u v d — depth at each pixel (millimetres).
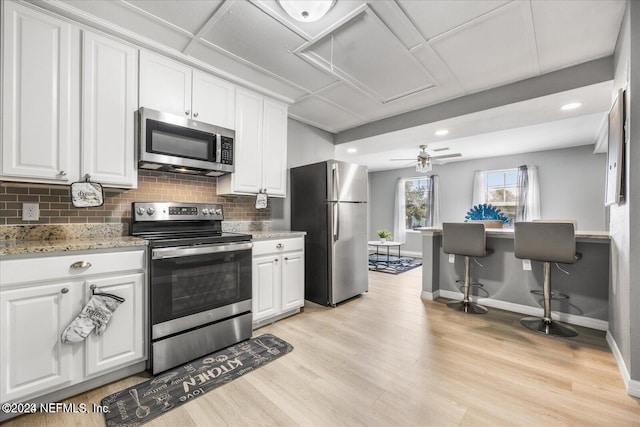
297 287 2955
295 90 2943
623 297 1862
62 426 1396
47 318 1503
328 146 4371
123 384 1739
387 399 1613
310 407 1547
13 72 1608
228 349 2203
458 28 1974
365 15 1845
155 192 2457
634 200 1675
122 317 1750
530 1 1723
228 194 2752
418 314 3008
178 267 1957
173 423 1427
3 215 1794
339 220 3332
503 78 2686
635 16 1653
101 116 1903
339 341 2352
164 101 2191
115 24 1905
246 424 1423
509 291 3139
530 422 1436
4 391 1391
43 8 1696
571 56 2309
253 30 1995
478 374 1865
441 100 3205
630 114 1685
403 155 6152
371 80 2730
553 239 2459
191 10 1800
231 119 2627
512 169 6055
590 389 1703
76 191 1809
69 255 1571
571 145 5227
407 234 7762
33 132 1669
